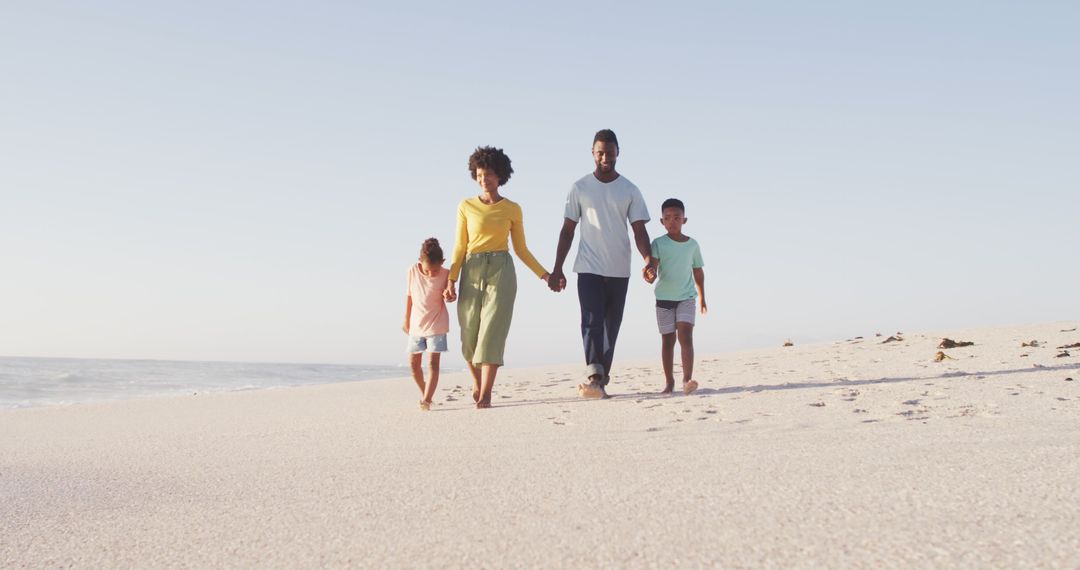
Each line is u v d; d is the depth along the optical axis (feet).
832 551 5.08
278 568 5.49
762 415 11.82
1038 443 8.37
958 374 16.01
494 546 5.67
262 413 16.70
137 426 15.05
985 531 5.31
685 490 7.04
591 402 15.40
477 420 13.41
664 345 17.24
